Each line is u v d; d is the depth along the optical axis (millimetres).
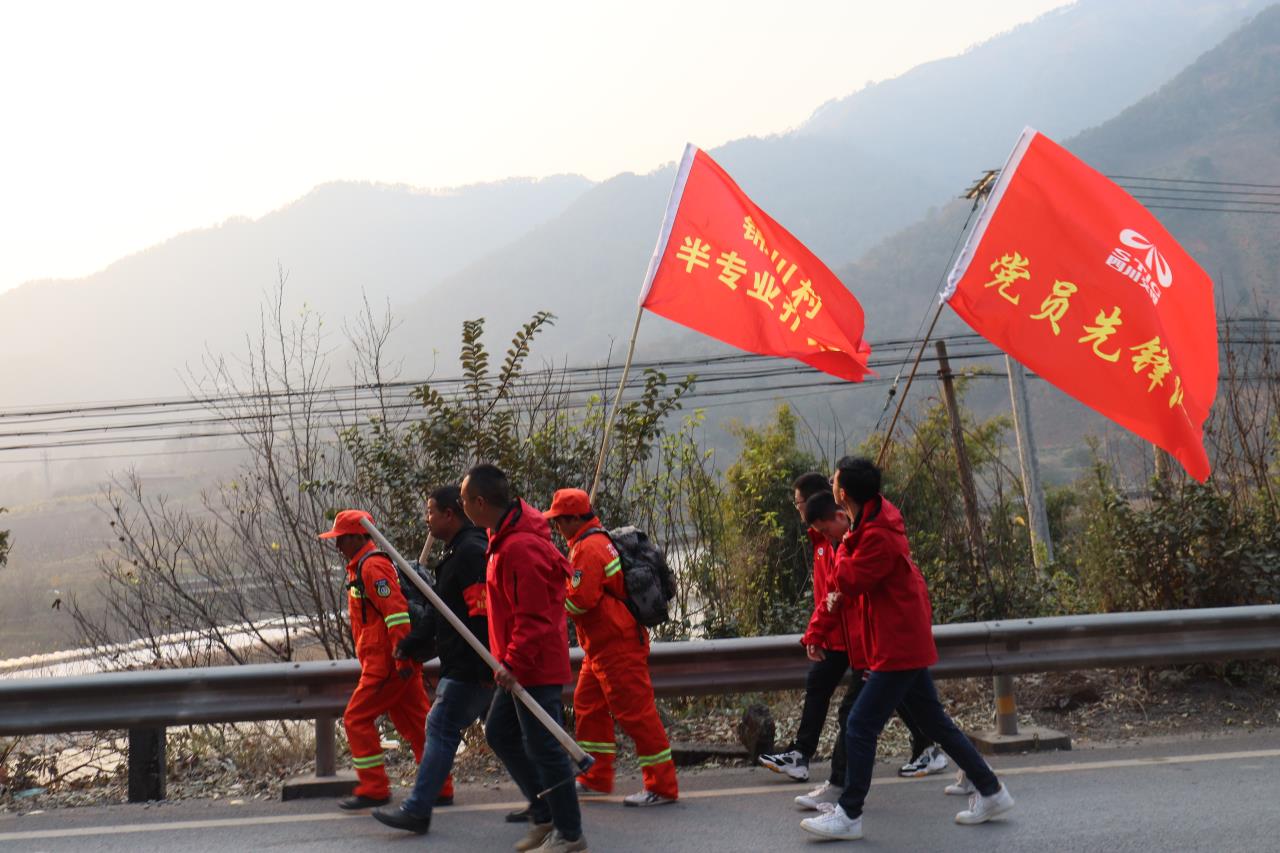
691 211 8016
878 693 5645
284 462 10047
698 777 6957
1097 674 8656
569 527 6359
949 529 11070
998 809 5785
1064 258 7473
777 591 10703
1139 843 5418
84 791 7086
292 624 9961
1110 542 9570
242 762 7551
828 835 5586
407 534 9062
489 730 5781
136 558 10094
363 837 5816
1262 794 6129
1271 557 8891
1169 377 7305
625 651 6305
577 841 5445
